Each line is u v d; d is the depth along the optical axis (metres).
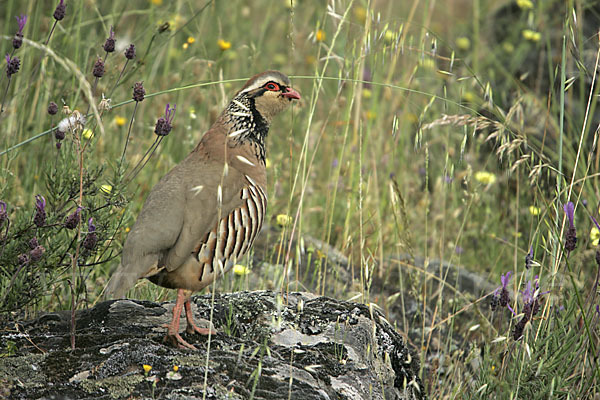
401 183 13.60
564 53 8.45
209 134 8.59
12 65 8.07
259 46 14.82
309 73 17.31
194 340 7.36
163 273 7.45
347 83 12.92
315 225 13.75
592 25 14.69
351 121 13.57
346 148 13.41
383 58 10.03
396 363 7.98
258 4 18.66
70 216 7.15
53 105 8.45
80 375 6.32
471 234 13.20
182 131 14.06
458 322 11.07
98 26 14.30
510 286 10.41
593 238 9.52
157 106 13.75
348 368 7.20
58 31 12.47
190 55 14.41
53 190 8.41
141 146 12.65
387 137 14.66
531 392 7.52
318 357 7.24
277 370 6.61
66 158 8.67
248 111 8.73
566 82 8.51
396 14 19.12
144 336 7.34
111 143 12.80
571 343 7.49
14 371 6.35
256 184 8.31
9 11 12.83
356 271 12.02
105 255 10.30
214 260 7.61
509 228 13.10
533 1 17.41
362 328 7.95
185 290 7.48
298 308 7.60
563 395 7.73
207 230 7.57
